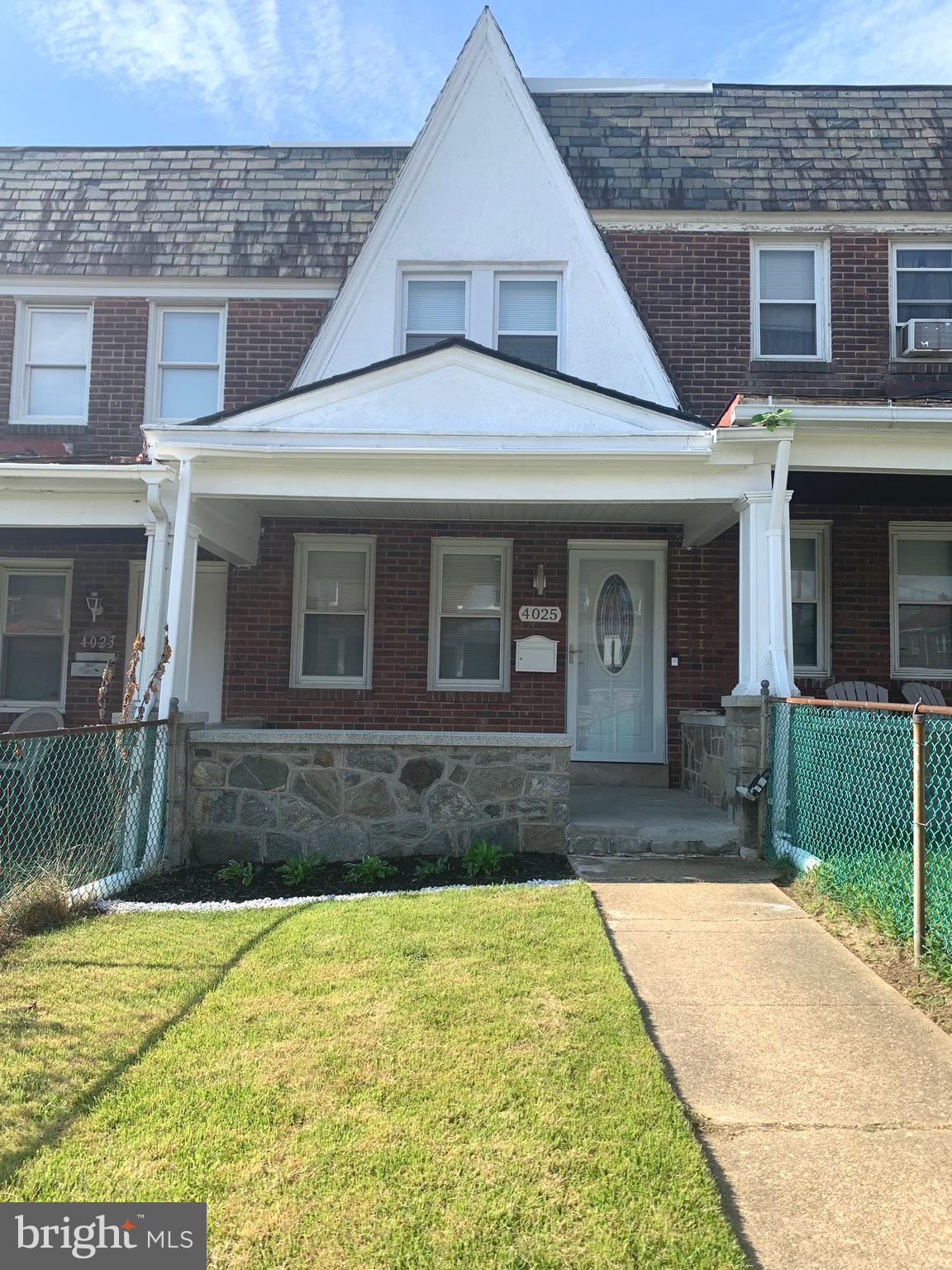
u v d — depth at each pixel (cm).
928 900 442
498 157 952
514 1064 322
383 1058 326
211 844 677
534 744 673
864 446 711
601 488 729
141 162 1051
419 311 954
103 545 979
